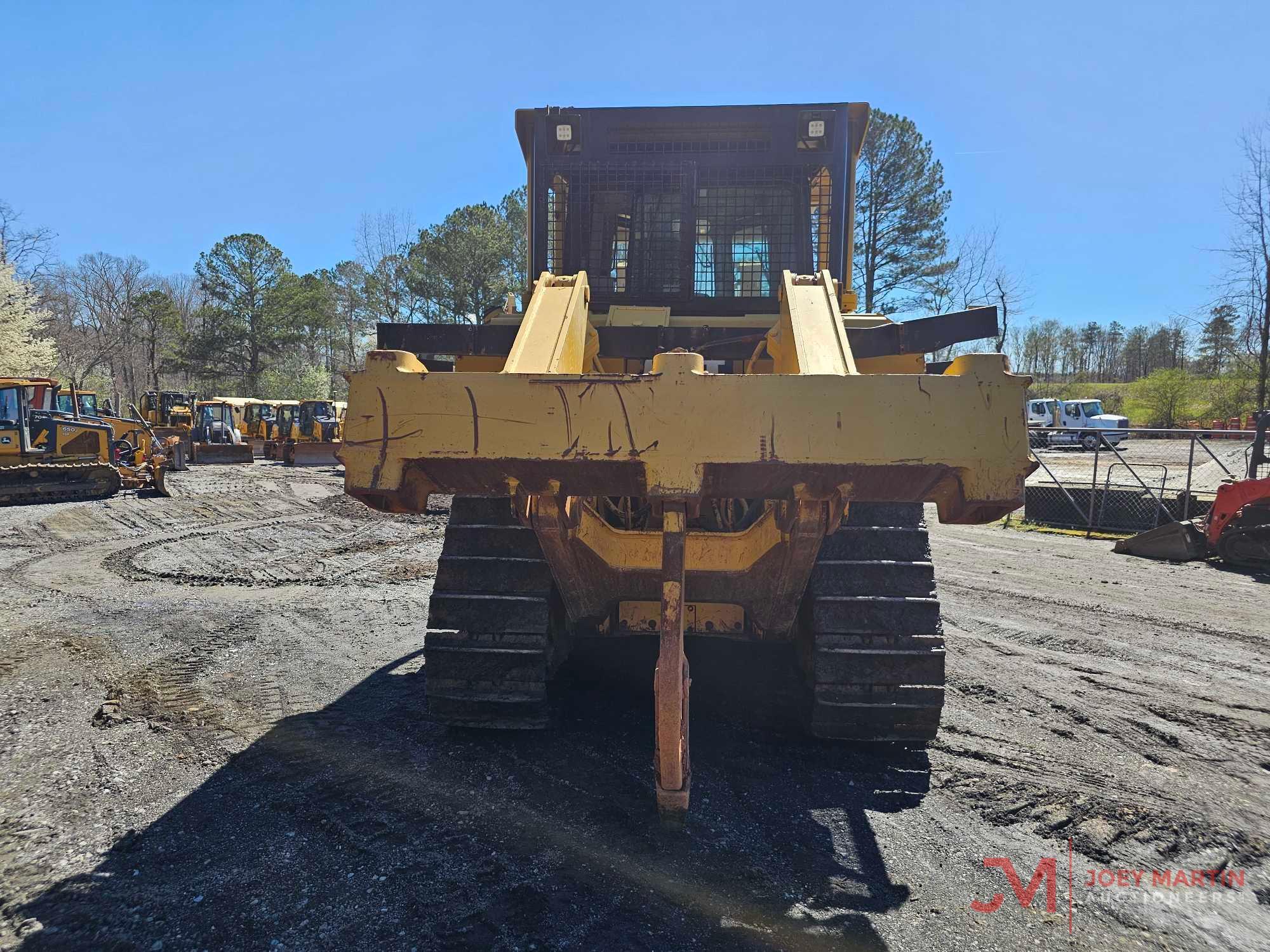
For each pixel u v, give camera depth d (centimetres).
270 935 209
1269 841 266
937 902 228
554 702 379
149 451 1666
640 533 296
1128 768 320
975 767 316
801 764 315
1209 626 554
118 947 204
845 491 214
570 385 198
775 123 392
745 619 325
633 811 278
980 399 192
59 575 731
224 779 302
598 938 210
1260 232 2688
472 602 317
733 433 196
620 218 397
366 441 201
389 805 281
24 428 1259
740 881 237
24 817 271
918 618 303
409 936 209
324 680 421
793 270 391
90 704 384
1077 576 739
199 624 547
